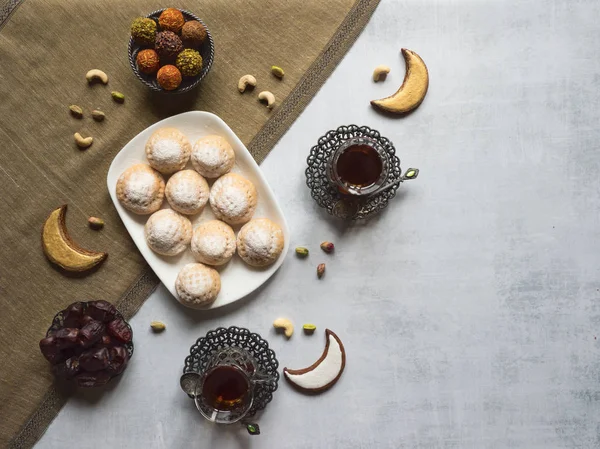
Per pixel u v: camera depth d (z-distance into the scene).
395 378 0.74
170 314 0.73
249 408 0.67
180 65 0.67
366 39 0.73
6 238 0.72
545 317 0.74
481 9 0.73
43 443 0.73
